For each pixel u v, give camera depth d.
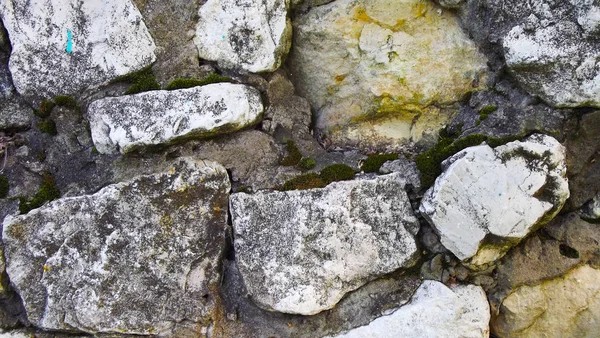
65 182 1.85
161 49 1.87
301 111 2.04
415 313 1.75
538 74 1.72
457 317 1.75
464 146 1.78
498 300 1.83
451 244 1.72
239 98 1.82
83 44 1.83
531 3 1.70
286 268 1.74
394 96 1.92
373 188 1.79
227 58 1.87
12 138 1.86
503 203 1.65
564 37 1.66
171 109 1.78
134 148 1.78
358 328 1.78
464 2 1.84
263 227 1.78
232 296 1.84
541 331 1.87
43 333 1.78
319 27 1.93
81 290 1.72
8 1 1.81
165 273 1.77
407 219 1.81
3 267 1.75
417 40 1.89
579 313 1.83
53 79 1.84
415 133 2.00
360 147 2.03
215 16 1.86
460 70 1.89
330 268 1.75
